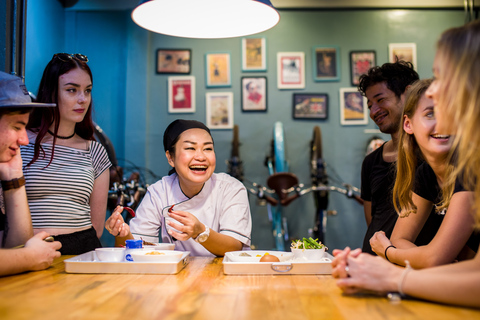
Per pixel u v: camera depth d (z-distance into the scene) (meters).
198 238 1.71
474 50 0.97
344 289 1.12
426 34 5.27
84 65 2.06
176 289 1.18
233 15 1.95
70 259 1.48
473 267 1.04
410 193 1.63
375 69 2.35
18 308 0.98
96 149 2.26
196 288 1.20
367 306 1.00
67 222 2.01
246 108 5.24
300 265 1.41
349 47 5.29
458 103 1.00
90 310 0.96
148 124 5.21
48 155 2.04
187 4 1.91
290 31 5.31
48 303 1.02
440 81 1.04
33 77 4.10
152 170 5.18
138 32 5.23
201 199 2.07
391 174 2.18
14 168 1.63
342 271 1.13
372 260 1.10
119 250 1.56
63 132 2.12
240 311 0.96
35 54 4.15
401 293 1.06
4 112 1.49
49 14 4.60
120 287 1.21
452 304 1.00
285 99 5.27
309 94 5.25
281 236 4.57
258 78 5.26
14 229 1.62
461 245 1.34
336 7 5.28
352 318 0.91
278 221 4.68
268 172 5.19
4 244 1.63
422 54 5.26
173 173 2.20
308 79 5.29
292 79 5.27
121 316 0.91
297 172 5.21
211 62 5.28
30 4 4.02
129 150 5.12
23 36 2.45
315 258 1.62
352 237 5.17
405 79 2.27
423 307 0.99
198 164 1.93
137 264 1.42
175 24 1.95
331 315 0.93
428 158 1.46
